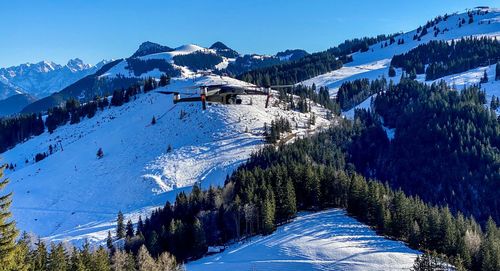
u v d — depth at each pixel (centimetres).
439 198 18088
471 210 17362
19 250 3981
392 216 10412
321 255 9012
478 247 9794
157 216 11800
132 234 11700
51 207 16762
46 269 7112
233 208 10712
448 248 9656
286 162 14462
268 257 9194
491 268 9169
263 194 11138
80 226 14725
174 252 10106
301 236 9962
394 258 8856
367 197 10850
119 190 16888
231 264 9131
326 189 11844
